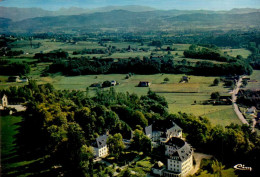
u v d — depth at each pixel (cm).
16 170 19688
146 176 19875
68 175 19275
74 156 19950
